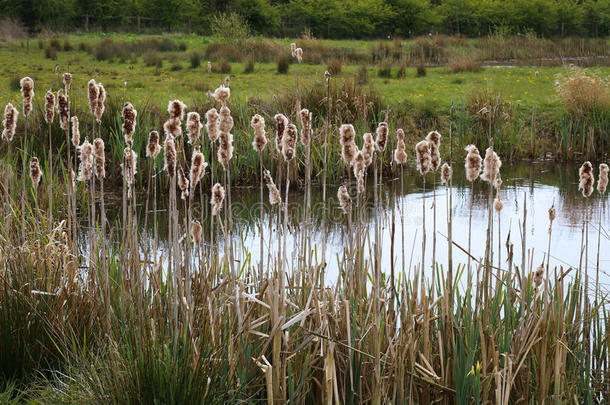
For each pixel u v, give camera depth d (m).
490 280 3.45
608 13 41.88
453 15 42.47
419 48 24.64
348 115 11.16
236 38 24.11
